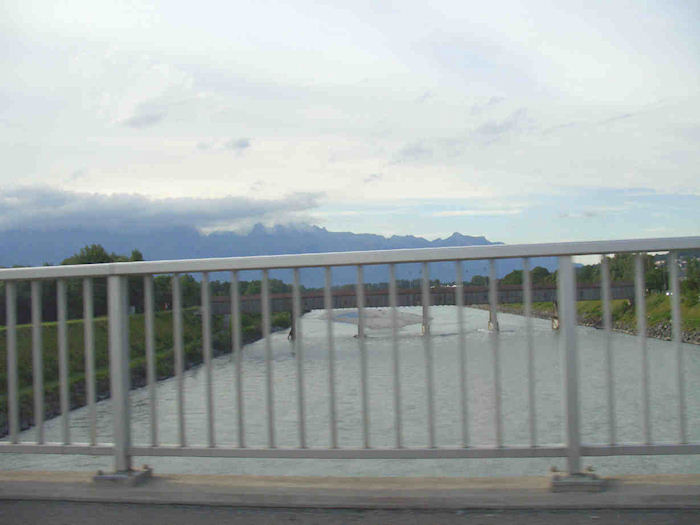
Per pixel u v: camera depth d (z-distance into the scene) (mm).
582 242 2812
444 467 5562
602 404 10516
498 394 2936
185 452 3064
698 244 2783
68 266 3100
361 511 2719
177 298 3109
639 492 2738
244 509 2773
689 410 9852
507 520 2572
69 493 2947
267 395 3025
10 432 3219
